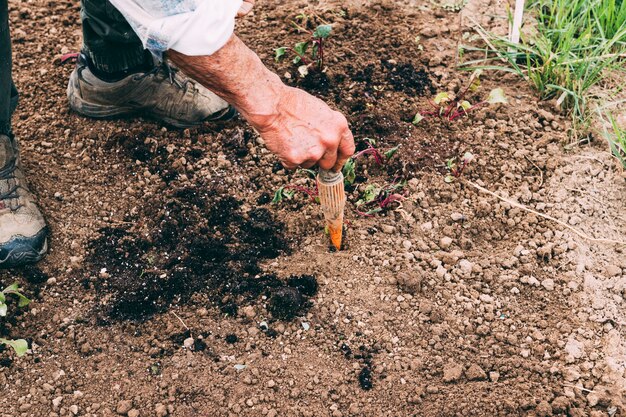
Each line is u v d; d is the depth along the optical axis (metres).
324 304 1.53
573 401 1.43
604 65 1.80
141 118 1.79
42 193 1.67
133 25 1.25
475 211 1.66
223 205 1.65
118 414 1.42
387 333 1.50
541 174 1.71
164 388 1.45
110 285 1.56
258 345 1.49
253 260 1.58
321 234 1.61
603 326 1.52
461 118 1.79
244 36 1.95
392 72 1.87
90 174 1.70
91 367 1.47
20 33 1.95
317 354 1.48
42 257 1.58
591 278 1.57
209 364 1.47
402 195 1.67
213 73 1.29
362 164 1.71
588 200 1.68
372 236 1.62
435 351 1.48
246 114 1.33
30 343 1.49
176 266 1.57
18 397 1.44
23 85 1.85
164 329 1.51
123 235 1.62
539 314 1.53
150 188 1.68
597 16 1.91
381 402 1.43
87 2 1.58
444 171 1.71
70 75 1.87
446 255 1.59
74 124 1.78
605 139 1.76
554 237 1.62
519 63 1.90
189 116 1.75
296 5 2.03
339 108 1.80
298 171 1.70
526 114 1.80
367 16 2.00
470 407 1.43
